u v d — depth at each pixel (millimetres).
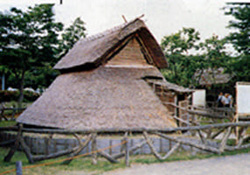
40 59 26578
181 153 11039
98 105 13758
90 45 17469
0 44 23781
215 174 8312
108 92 14477
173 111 15773
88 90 14484
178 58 28344
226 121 19812
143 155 11148
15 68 27422
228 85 27672
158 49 17281
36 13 24969
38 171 8938
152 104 14852
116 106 13922
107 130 9805
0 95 30109
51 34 26047
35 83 34781
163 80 17141
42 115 14398
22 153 12125
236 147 11539
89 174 8461
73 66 16344
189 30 28297
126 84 15297
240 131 12195
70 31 28453
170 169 8859
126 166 9195
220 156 10617
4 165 9797
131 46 16875
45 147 10867
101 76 15219
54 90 16047
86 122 13016
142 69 16781
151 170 8750
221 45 26766
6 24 24031
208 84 29172
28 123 14602
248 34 18234
